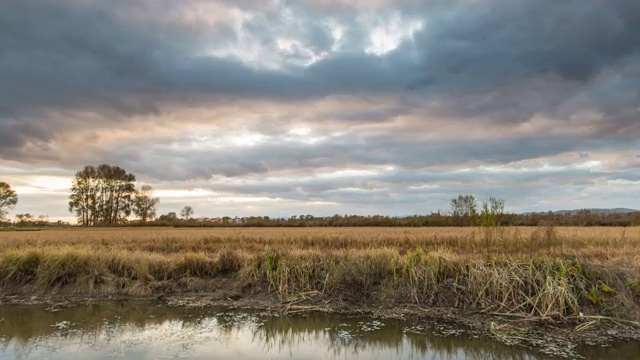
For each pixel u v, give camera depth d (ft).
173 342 30.78
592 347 29.60
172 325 35.19
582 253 48.91
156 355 27.89
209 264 47.91
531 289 36.70
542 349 29.37
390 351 29.55
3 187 231.30
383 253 46.39
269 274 44.16
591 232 93.20
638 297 34.88
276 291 43.01
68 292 44.55
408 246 68.90
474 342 30.94
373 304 40.01
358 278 42.45
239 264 48.21
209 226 230.07
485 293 37.93
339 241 75.51
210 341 31.17
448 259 42.50
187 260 48.14
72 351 28.48
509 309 36.04
